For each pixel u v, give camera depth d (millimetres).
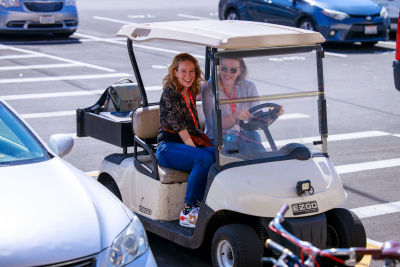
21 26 17812
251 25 5426
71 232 3818
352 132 10141
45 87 12719
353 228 4980
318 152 5133
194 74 5375
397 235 6246
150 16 24250
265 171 4832
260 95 4918
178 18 23594
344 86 13391
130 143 6051
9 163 4562
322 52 5031
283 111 5004
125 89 6559
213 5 28047
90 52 16844
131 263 3895
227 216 5102
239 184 4727
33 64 15047
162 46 18062
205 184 5215
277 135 5016
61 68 14664
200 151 5250
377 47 18109
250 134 4918
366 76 14383
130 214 4266
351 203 7141
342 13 17125
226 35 4770
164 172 5426
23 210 3928
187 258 5613
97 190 4434
